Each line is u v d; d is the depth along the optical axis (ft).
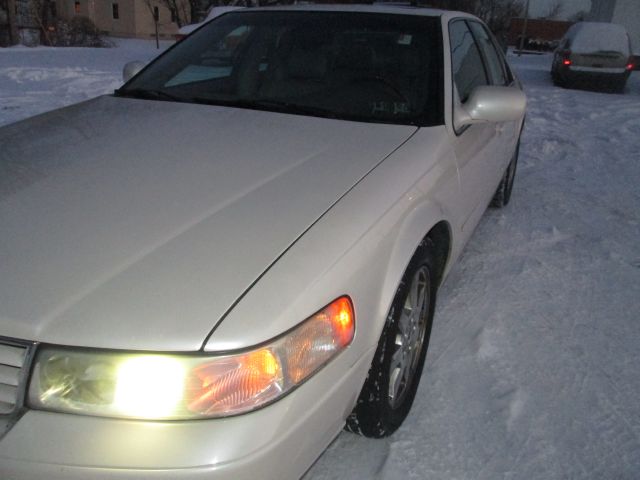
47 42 73.10
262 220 5.48
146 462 4.12
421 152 7.37
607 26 45.11
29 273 4.75
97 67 42.32
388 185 6.45
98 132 7.56
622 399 7.80
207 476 4.16
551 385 8.02
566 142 23.18
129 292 4.58
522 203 15.69
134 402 4.26
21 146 7.18
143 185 6.03
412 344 7.27
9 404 4.36
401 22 9.51
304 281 4.86
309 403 4.73
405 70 8.83
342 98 8.65
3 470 4.17
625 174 18.99
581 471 6.60
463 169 8.49
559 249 12.61
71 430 4.20
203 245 5.09
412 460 6.64
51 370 4.31
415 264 6.71
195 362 4.29
